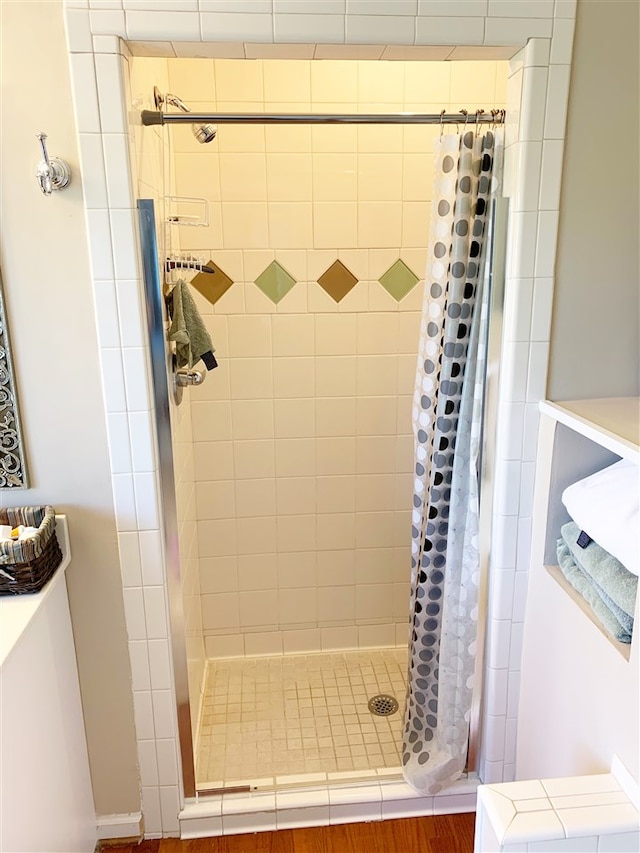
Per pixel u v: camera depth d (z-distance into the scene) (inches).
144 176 57.3
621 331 58.8
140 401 55.4
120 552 59.0
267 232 80.9
